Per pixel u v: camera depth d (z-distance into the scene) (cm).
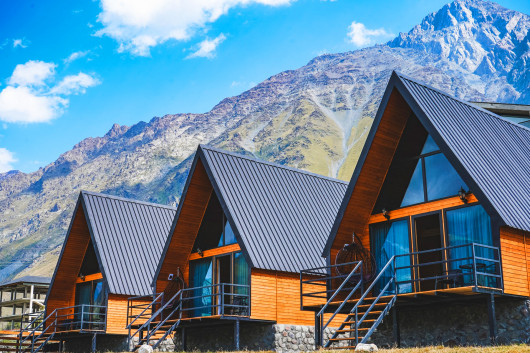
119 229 3409
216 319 2498
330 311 2312
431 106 2180
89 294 3453
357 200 2330
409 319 2180
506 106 3400
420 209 2208
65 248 3506
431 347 1778
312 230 2897
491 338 1823
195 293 2922
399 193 2292
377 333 2267
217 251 2855
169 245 2945
